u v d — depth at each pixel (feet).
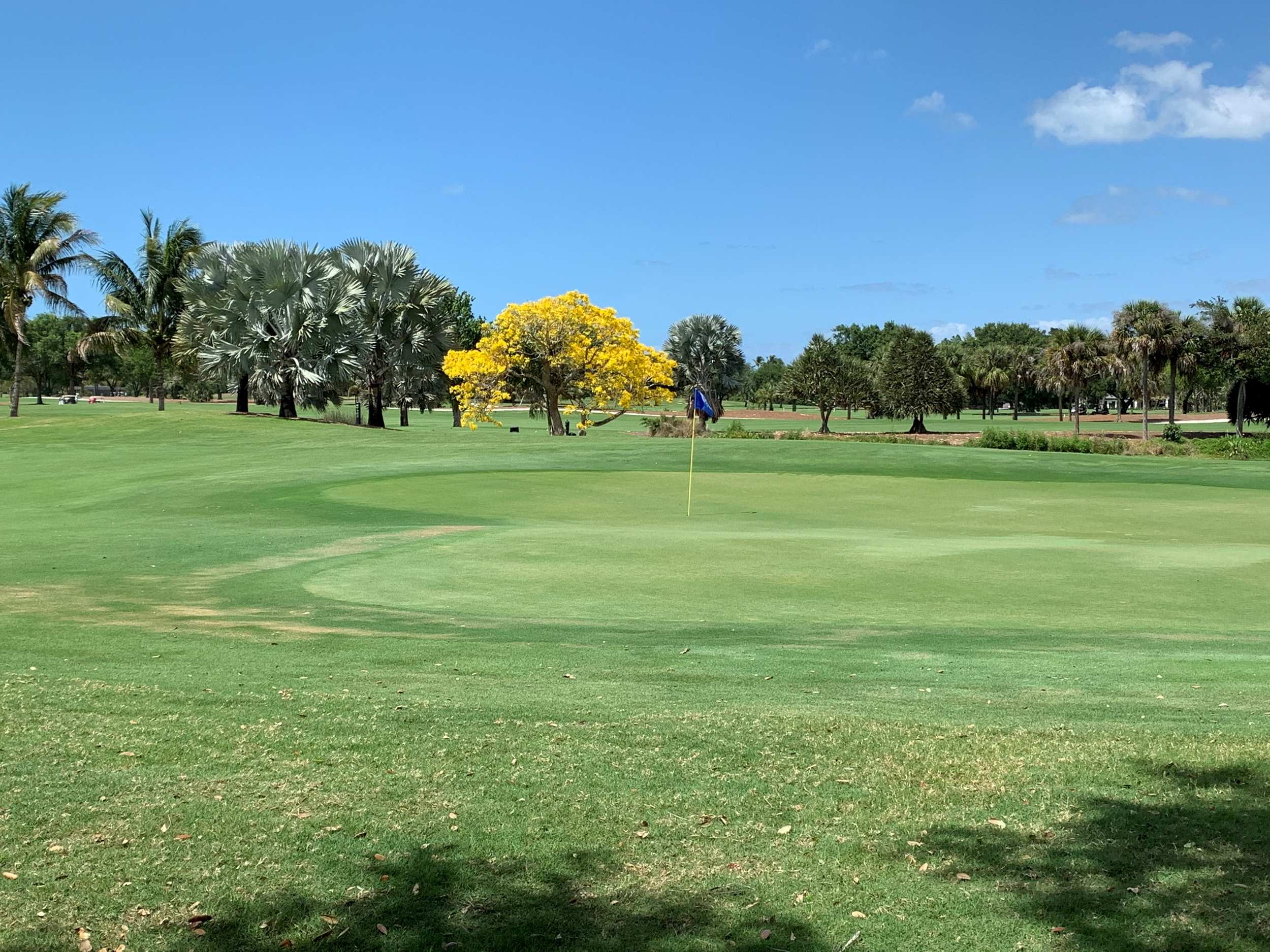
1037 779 19.33
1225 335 227.61
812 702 25.72
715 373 238.48
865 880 15.43
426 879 15.47
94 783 19.02
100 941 13.75
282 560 54.29
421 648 32.89
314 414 298.15
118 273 183.62
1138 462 117.70
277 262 159.43
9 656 31.07
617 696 26.27
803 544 58.54
